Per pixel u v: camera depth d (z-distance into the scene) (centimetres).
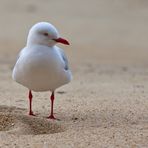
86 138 1018
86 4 5228
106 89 1689
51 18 4428
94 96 1523
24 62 1129
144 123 1162
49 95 1534
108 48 3272
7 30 3838
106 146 966
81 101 1429
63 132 1071
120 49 3244
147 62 2723
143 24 4247
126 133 1059
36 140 1005
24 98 1490
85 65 2527
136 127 1114
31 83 1155
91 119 1200
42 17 4466
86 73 2211
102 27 4097
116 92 1609
